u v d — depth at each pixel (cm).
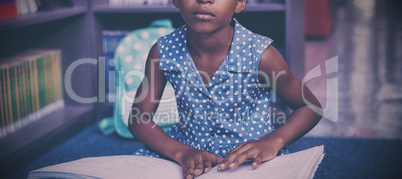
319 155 84
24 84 206
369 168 173
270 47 95
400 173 167
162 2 244
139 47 207
